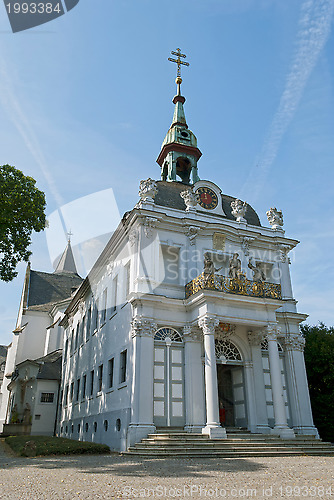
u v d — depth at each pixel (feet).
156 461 39.86
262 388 64.75
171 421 57.36
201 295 59.00
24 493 22.07
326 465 36.40
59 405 108.99
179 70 103.24
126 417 55.57
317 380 78.43
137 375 56.08
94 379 76.95
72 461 40.93
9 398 135.44
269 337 62.34
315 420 74.69
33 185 68.85
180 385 59.93
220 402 67.67
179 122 93.50
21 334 147.95
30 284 168.55
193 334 61.87
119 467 34.73
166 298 61.36
